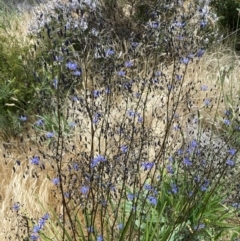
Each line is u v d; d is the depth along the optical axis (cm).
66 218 310
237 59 541
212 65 526
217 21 595
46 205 326
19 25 600
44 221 271
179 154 331
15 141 395
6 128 418
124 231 279
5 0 722
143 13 516
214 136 400
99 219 317
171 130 380
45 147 379
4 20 615
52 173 357
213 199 326
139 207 315
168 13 427
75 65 243
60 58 240
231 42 577
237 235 316
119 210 316
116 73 289
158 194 312
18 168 364
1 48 460
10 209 302
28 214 316
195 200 314
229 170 341
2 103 429
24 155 379
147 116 402
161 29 345
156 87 309
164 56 461
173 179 334
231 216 329
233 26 593
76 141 374
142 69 400
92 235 294
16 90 420
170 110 407
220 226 322
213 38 538
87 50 272
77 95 308
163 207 298
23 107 431
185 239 306
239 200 332
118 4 523
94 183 286
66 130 387
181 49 324
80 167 279
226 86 481
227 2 603
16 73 436
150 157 353
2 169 368
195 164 320
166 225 310
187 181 325
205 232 314
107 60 273
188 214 303
